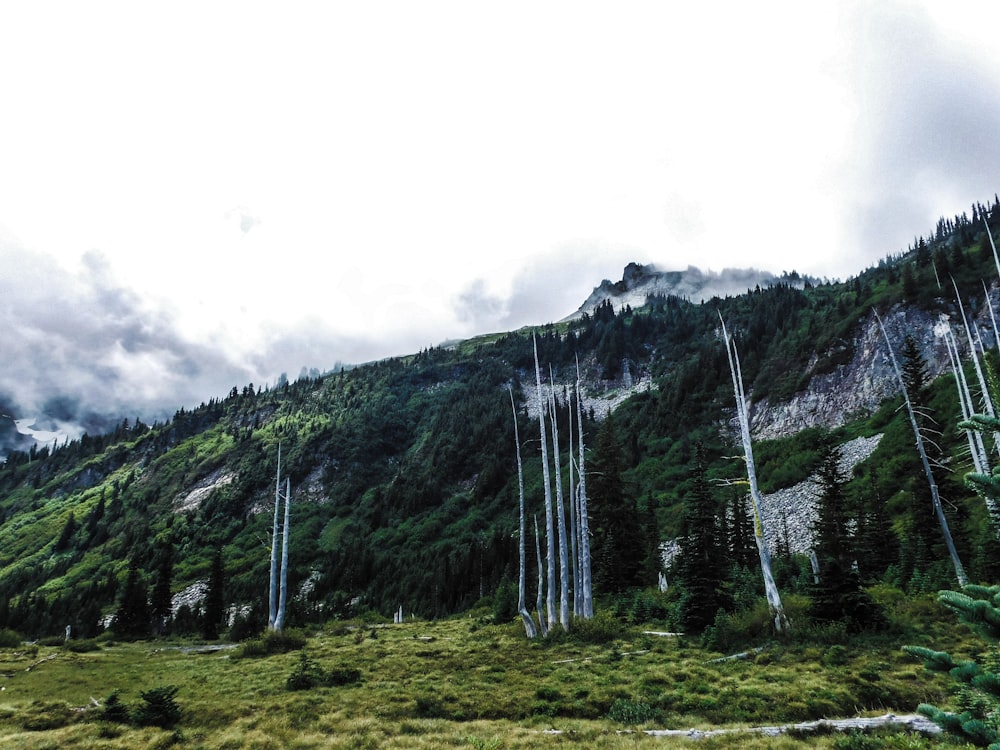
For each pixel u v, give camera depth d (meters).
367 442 166.88
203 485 161.88
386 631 43.09
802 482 69.81
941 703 14.48
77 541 147.62
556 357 199.50
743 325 151.25
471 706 18.31
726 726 14.39
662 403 122.50
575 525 46.34
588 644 27.20
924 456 31.53
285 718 17.69
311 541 118.75
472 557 80.56
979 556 28.39
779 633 22.95
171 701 18.95
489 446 142.00
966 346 72.31
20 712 19.95
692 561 29.34
